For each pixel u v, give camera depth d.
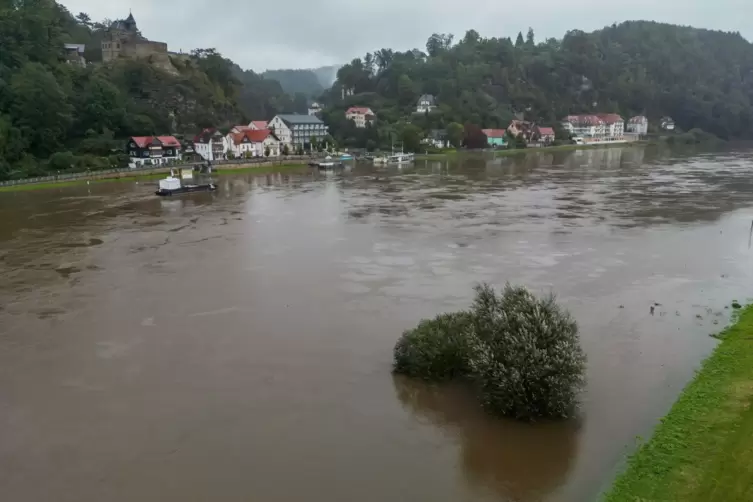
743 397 23.58
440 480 20.39
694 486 18.39
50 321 36.38
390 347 31.52
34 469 21.34
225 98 184.38
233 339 33.00
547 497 19.36
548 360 23.69
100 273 47.03
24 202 85.19
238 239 59.03
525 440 22.62
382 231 61.56
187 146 146.50
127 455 22.06
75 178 107.62
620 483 19.36
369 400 25.94
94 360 30.52
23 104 118.75
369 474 20.75
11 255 53.09
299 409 25.22
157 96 156.38
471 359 25.33
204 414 24.91
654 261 48.06
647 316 35.34
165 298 40.50
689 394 24.86
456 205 78.25
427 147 180.50
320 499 19.42
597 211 72.19
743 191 89.38
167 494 19.81
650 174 117.12
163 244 57.06
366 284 42.78
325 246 55.16
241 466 21.28
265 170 133.00
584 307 37.06
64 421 24.50
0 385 27.81
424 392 26.61
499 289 40.72
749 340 30.33
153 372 28.95
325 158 148.75
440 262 48.44
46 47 143.38
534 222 65.19
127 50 173.38
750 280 42.69
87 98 136.50
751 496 17.27
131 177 114.56
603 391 26.02
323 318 36.06
